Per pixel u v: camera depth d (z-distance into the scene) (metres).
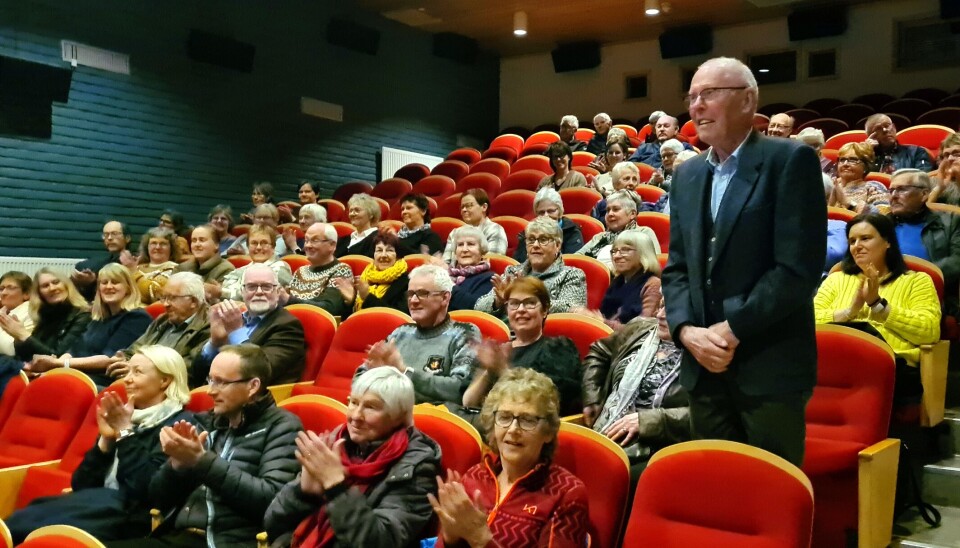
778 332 1.63
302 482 2.09
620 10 9.36
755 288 1.60
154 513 2.33
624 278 3.39
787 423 1.68
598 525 1.94
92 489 2.48
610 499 1.95
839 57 9.30
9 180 6.36
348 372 3.28
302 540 2.08
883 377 2.31
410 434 2.19
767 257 1.64
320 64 8.98
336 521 1.95
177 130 7.58
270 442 2.38
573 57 10.66
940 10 8.55
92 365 3.79
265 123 8.40
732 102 1.66
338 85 9.19
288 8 8.65
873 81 9.12
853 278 2.99
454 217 5.98
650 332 2.61
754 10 9.33
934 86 8.84
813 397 2.39
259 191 7.42
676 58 10.23
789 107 8.91
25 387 3.40
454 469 2.19
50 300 4.23
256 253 4.68
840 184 4.25
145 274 5.15
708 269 1.68
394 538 1.98
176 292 3.72
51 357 3.85
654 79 10.38
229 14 8.05
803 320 1.65
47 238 6.60
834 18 9.09
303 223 5.57
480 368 2.70
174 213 6.29
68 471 2.89
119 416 2.58
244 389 2.40
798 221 1.60
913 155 5.20
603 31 10.19
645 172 6.12
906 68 8.97
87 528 2.34
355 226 5.24
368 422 2.13
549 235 3.49
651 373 2.52
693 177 1.77
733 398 1.72
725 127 1.68
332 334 3.51
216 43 7.81
